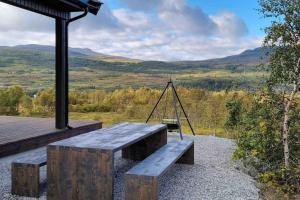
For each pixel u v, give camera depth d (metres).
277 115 5.39
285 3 5.03
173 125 8.85
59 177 4.11
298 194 5.12
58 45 7.86
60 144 4.16
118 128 5.76
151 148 6.31
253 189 5.09
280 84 5.27
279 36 5.09
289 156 5.46
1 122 8.98
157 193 3.84
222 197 4.67
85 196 4.05
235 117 8.27
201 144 8.51
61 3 7.06
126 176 3.89
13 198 4.25
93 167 4.02
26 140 6.80
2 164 5.77
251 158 6.23
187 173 5.75
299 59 5.08
